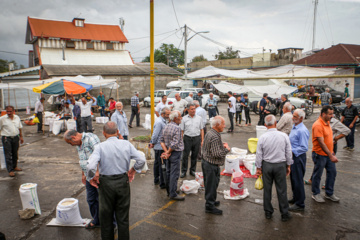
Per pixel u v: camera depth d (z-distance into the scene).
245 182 5.71
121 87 25.39
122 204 3.36
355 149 8.33
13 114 6.34
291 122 5.09
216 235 3.78
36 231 3.93
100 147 3.31
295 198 4.45
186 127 5.91
